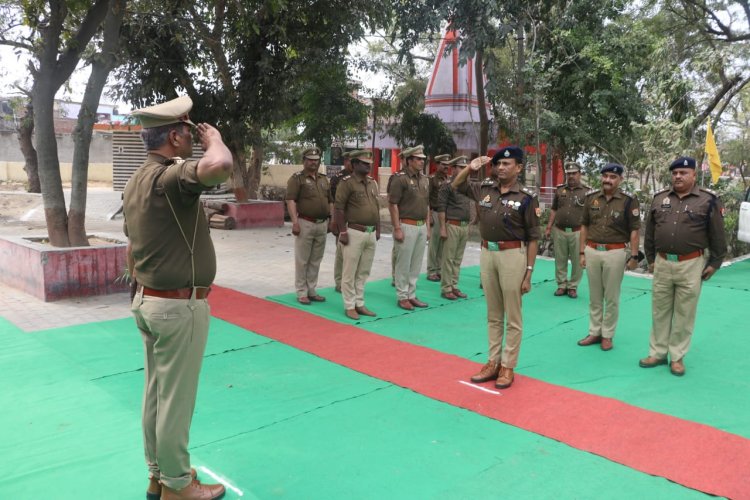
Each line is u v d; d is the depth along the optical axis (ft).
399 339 19.56
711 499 10.29
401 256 23.20
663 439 12.55
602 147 47.24
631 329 21.29
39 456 11.46
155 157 9.17
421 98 79.92
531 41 46.96
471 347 18.88
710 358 18.07
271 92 47.06
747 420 13.58
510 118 50.19
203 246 9.33
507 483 10.76
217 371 16.31
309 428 12.87
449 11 40.16
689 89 39.96
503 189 15.20
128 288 25.34
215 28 45.42
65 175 84.33
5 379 15.40
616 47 46.06
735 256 39.06
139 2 41.04
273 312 22.48
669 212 16.65
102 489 10.34
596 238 18.78
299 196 23.48
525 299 25.73
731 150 59.57
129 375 15.83
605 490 10.57
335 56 47.93
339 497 10.23
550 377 16.34
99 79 25.16
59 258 23.48
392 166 92.02
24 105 63.93
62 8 24.70
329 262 33.60
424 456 11.71
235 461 11.37
